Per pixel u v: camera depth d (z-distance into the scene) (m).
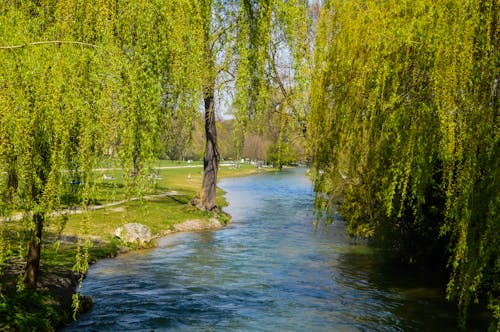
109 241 18.95
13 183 6.75
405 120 8.80
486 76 7.63
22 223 7.44
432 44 8.13
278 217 31.45
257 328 10.42
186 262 17.06
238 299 12.59
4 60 6.16
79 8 7.29
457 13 7.92
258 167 104.12
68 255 15.71
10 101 6.07
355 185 12.33
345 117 9.95
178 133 9.96
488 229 7.27
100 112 6.75
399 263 16.70
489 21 7.66
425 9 8.56
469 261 7.67
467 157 7.59
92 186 7.23
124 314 11.14
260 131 14.33
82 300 11.51
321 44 10.78
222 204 38.84
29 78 6.30
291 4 11.84
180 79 8.52
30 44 6.48
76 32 7.28
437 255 14.27
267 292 13.27
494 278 8.03
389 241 15.93
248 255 18.44
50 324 9.52
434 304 11.91
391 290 13.33
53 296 10.74
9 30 6.46
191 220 26.36
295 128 13.55
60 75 6.44
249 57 11.30
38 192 7.14
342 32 10.13
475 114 7.58
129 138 7.09
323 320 10.93
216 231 24.97
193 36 9.46
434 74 7.94
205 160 29.69
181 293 13.09
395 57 8.89
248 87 11.55
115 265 16.27
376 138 9.66
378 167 9.85
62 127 6.51
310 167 11.45
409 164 8.57
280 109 13.86
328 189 11.55
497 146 7.31
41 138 6.78
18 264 11.93
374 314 11.27
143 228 20.44
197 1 10.30
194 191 45.38
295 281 14.45
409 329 10.23
